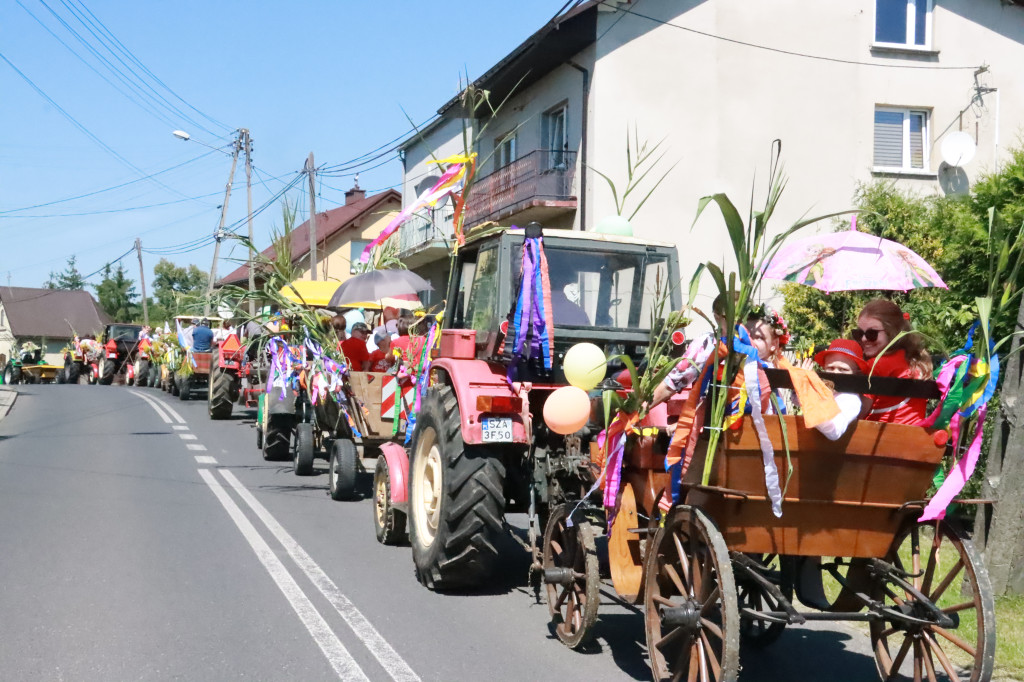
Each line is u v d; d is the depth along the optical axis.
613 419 4.89
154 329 31.62
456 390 6.18
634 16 18.41
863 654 5.47
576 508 5.11
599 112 18.41
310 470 11.57
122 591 6.20
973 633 5.32
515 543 8.25
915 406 4.45
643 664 5.09
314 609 5.95
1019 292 4.25
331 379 9.71
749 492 4.20
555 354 6.04
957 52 19.34
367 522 8.83
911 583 4.45
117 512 8.87
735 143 18.61
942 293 9.56
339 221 36.19
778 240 4.13
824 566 4.94
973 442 4.17
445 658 5.12
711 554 4.10
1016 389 6.29
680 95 18.58
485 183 22.41
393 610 6.00
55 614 5.66
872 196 14.70
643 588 4.78
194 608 5.88
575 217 19.30
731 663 3.89
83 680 4.62
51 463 12.11
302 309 10.23
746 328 4.62
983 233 8.91
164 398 24.91
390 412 9.54
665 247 6.36
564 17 17.80
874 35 19.05
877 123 19.30
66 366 39.81
